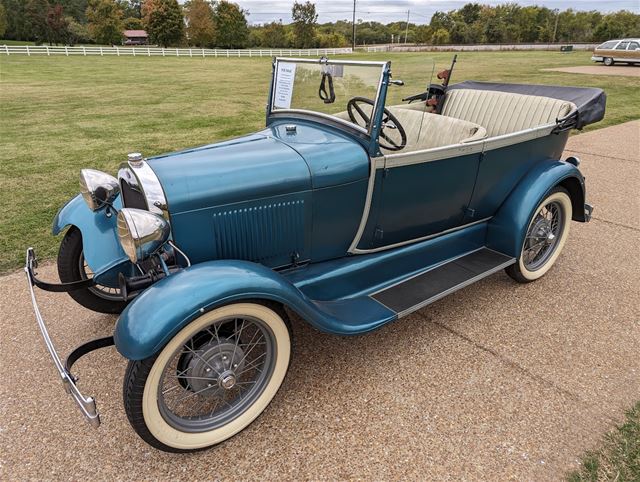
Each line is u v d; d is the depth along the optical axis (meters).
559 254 3.72
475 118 3.99
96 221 2.65
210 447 2.06
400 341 2.81
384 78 2.36
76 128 8.88
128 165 2.20
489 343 2.79
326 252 2.63
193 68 24.02
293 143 2.52
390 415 2.26
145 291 1.83
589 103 3.47
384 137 2.73
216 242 2.22
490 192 3.14
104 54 35.81
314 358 2.66
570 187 3.51
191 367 2.02
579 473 1.94
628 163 6.71
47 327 2.93
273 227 2.34
